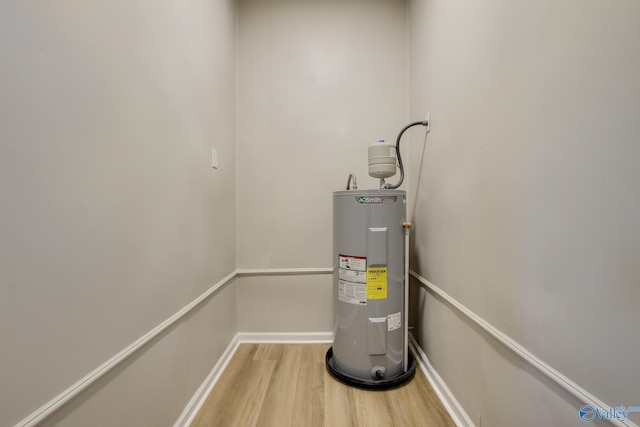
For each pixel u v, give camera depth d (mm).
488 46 1010
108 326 788
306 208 1991
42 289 606
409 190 1961
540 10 760
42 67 606
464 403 1191
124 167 858
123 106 854
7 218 541
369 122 1976
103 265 774
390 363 1492
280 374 1604
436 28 1480
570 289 673
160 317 1039
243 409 1329
